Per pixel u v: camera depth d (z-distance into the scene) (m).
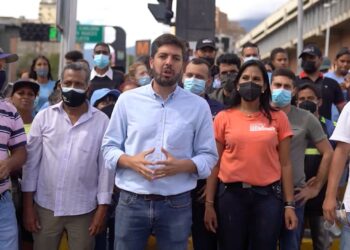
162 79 3.49
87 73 4.04
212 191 4.20
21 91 4.85
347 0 37.16
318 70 6.46
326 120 5.30
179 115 3.54
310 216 5.02
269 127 4.05
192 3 7.82
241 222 4.07
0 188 3.71
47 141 3.99
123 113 3.61
